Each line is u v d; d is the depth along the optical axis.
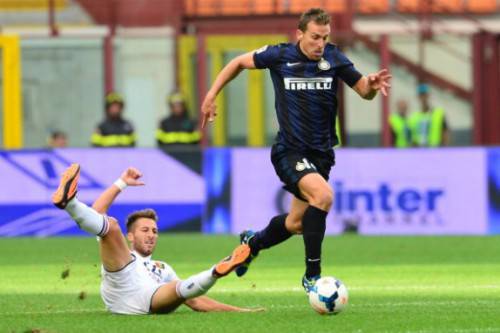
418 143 79.75
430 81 88.00
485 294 39.25
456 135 88.56
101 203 32.06
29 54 86.00
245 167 69.06
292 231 34.16
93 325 30.31
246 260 31.92
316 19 34.00
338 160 68.94
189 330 29.09
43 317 32.75
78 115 86.44
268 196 69.06
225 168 69.06
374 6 92.25
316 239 33.00
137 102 86.56
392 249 59.88
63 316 32.78
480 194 68.62
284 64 34.50
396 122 80.19
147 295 32.00
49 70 86.19
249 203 69.06
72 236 68.75
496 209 68.62
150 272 32.62
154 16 90.00
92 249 60.38
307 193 33.31
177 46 86.00
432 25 91.31
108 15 89.75
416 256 56.22
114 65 86.38
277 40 85.81
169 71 86.38
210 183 69.06
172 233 69.12
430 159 68.62
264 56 34.72
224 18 90.38
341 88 83.62
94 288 42.72
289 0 91.50
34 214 68.75
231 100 85.06
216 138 84.75
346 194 69.00
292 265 52.12
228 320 31.02
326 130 34.66
